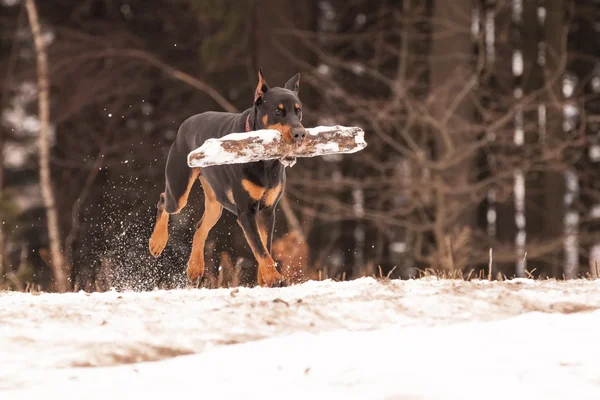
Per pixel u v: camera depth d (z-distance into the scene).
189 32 30.77
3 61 30.78
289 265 14.67
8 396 4.59
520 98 24.95
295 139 8.08
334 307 6.55
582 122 23.91
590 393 4.49
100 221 29.41
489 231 29.08
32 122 30.36
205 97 29.92
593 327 5.86
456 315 6.45
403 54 23.98
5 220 21.19
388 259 29.28
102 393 4.62
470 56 22.59
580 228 28.94
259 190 8.73
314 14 29.66
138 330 5.93
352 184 23.95
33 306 7.01
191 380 4.84
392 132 26.52
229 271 12.53
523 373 4.80
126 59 29.91
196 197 14.55
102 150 28.31
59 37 30.52
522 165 23.31
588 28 29.66
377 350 5.32
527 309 6.59
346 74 28.86
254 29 28.89
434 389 4.52
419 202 21.66
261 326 6.06
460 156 21.16
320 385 4.68
